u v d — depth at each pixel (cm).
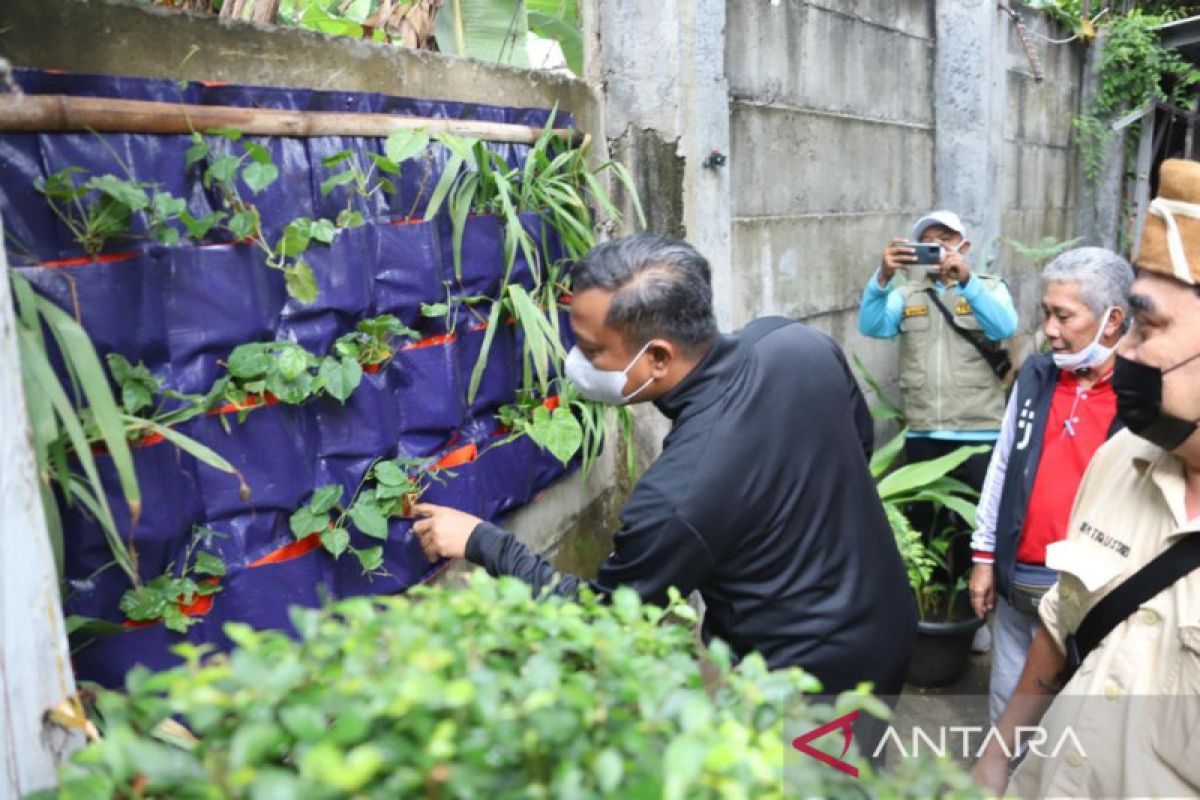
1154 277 106
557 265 209
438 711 63
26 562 82
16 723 80
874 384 370
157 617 117
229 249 128
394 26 214
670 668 75
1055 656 142
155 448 117
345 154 144
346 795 56
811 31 333
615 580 139
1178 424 106
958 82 436
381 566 156
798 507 139
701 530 132
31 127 105
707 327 141
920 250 313
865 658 146
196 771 58
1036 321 582
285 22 227
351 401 147
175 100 123
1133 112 602
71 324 99
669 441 141
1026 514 211
